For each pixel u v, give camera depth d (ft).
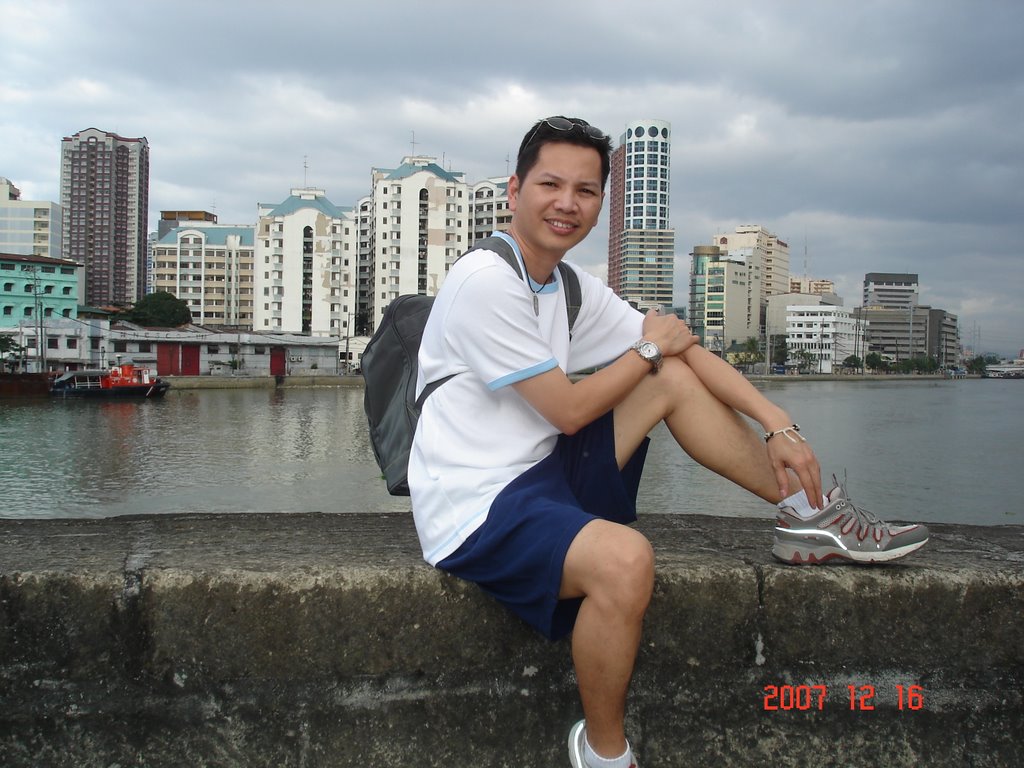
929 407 179.93
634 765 4.83
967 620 5.96
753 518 8.57
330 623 5.45
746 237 559.79
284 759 5.45
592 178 5.67
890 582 5.89
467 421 5.52
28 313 232.12
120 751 5.40
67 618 5.37
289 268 306.35
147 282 450.71
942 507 57.62
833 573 5.86
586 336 6.41
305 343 259.19
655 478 64.90
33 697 5.38
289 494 61.67
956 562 6.28
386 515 8.35
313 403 167.12
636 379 5.75
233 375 240.73
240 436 100.63
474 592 5.50
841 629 5.87
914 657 5.93
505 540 5.05
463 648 5.53
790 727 5.83
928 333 581.53
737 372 6.24
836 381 406.82
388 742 5.50
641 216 545.03
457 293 5.51
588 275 6.51
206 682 5.44
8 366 218.38
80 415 131.44
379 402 6.55
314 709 5.46
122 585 5.39
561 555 4.74
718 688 5.80
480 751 5.56
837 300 618.44
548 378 5.35
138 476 69.56
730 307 455.22
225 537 6.90
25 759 5.36
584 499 5.99
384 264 306.76
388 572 5.49
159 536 6.93
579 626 4.68
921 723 5.93
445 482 5.43
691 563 5.90
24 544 6.46
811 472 5.81
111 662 5.41
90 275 419.95
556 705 5.63
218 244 366.84
